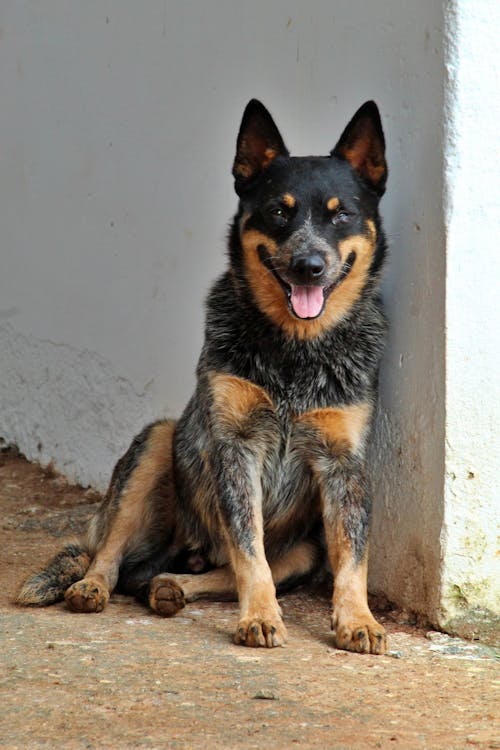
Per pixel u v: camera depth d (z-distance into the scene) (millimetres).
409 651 7211
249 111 8180
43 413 13125
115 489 9047
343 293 7988
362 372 8000
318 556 8781
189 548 9000
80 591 8070
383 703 6043
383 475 8367
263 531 8375
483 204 7441
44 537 10820
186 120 10188
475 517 7559
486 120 7402
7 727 5520
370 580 8578
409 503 7992
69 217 12328
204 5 9969
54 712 5738
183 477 8789
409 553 7992
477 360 7500
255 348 7988
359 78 8398
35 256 13133
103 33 11492
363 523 7801
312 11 8844
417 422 7848
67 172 12328
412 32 7762
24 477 12961
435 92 7500
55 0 12383
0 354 14133
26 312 13414
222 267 9547
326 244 7668
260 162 8266
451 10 7305
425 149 7664
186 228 10180
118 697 5984
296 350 7969
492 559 7617
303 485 8359
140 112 10914
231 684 6273
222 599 8594
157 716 5703
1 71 13742
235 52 9625
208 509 8609
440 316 7488
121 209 11305
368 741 5410
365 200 8039
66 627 7555
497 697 6223
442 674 6672
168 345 10508
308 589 8984
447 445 7473
